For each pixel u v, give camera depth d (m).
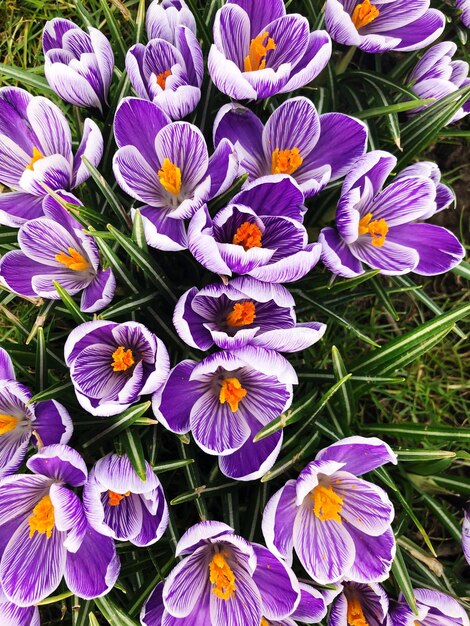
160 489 0.30
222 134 0.33
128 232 0.33
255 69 0.34
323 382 0.34
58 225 0.32
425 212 0.34
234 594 0.31
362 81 0.41
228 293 0.29
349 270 0.32
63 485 0.29
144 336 0.29
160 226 0.32
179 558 0.32
